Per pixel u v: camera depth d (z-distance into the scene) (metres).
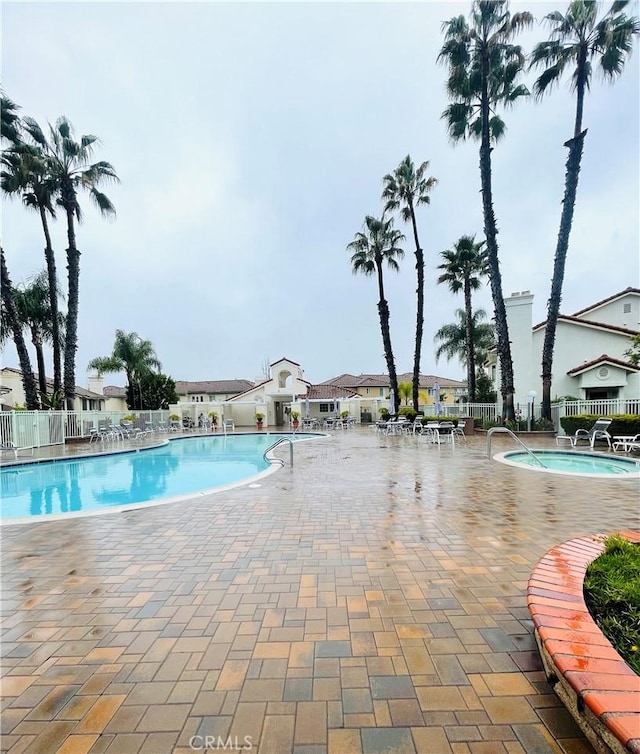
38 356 22.45
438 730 1.86
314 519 5.32
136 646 2.58
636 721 1.48
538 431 16.39
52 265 19.66
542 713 1.94
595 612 2.43
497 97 18.19
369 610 2.96
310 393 36.22
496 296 17.94
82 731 1.90
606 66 15.58
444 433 18.05
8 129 17.14
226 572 3.68
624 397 18.86
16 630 2.79
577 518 5.23
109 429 19.75
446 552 4.08
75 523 5.32
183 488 10.37
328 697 2.09
